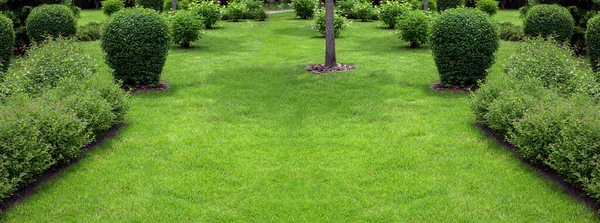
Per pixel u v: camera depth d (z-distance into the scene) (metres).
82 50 9.90
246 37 17.86
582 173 5.14
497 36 9.62
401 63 12.54
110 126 7.36
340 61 12.89
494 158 6.38
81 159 6.41
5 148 5.17
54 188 5.57
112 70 9.72
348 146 6.85
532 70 8.49
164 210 5.04
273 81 10.75
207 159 6.38
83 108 6.73
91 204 5.18
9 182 5.19
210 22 20.41
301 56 13.84
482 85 7.81
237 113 8.46
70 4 16.23
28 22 14.23
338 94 9.58
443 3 21.48
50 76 8.55
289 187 5.58
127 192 5.47
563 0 14.74
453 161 6.25
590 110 5.69
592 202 5.14
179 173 5.98
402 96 9.36
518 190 5.45
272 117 8.25
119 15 9.81
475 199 5.22
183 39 15.32
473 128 7.50
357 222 4.79
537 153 5.91
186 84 10.54
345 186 5.58
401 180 5.71
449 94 9.46
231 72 11.62
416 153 6.52
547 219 4.79
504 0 31.25
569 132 5.38
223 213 4.98
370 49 15.03
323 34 18.25
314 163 6.26
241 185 5.64
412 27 14.79
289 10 31.03
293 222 4.81
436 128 7.52
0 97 7.38
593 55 10.80
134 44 9.61
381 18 20.20
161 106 8.84
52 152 5.78
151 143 6.97
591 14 14.26
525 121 6.02
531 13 14.02
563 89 7.89
